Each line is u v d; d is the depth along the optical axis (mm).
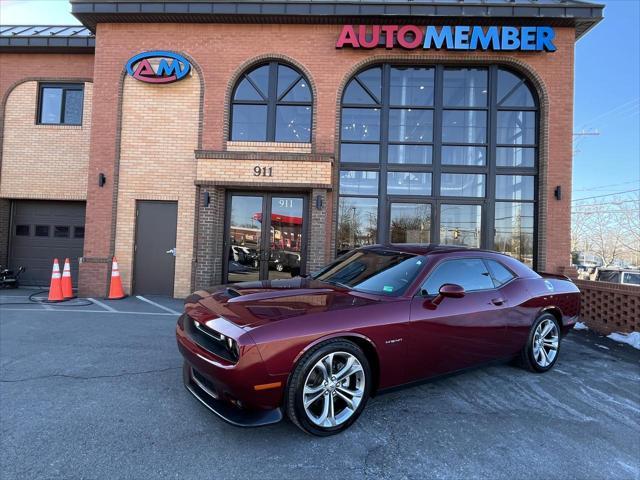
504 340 3762
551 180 8461
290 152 8609
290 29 8727
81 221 10344
